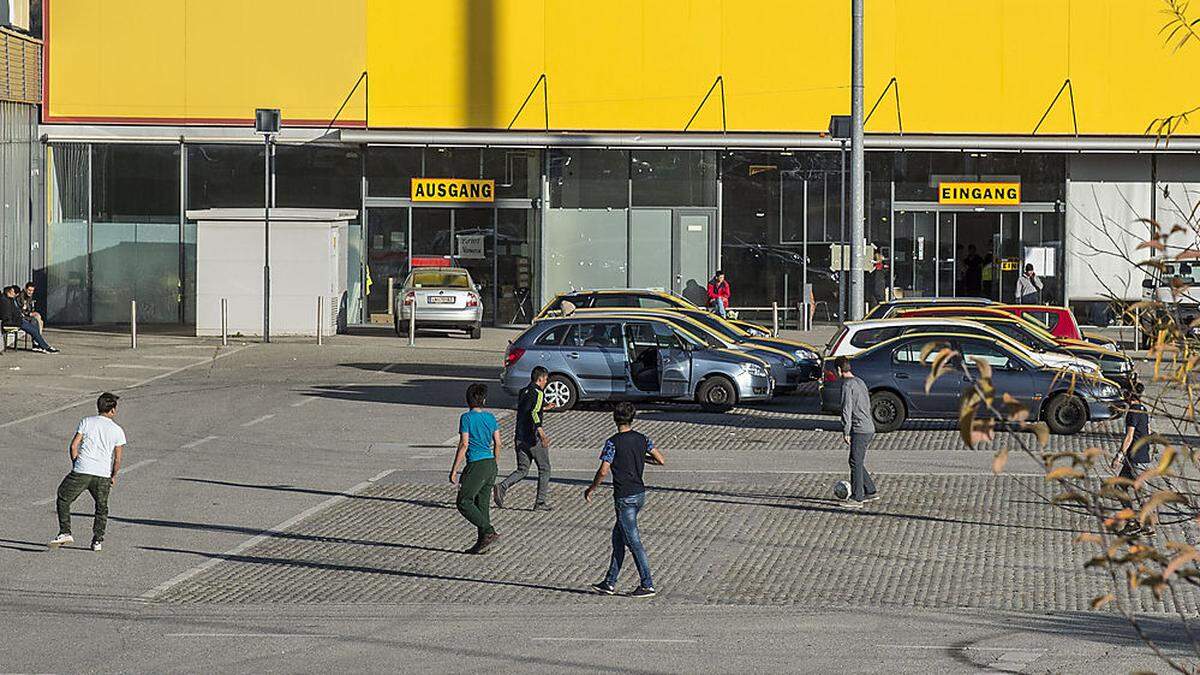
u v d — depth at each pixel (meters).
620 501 17.16
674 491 24.11
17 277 50.62
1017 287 50.25
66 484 19.53
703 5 52.31
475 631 15.40
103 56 52.44
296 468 26.33
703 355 33.44
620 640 14.98
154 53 52.56
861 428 22.83
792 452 28.12
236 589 17.55
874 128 52.16
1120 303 7.60
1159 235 7.15
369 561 19.17
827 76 52.41
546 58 52.34
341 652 14.45
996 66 52.25
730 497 23.56
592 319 33.78
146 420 31.91
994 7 52.12
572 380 33.53
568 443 29.16
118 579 17.98
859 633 15.27
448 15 52.31
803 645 14.73
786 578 18.09
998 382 29.77
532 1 52.28
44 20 52.25
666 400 33.78
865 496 23.02
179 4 52.50
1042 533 20.66
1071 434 29.73
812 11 52.31
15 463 26.38
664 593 17.34
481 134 51.94
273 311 49.72
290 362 43.06
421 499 23.55
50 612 16.23
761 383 33.50
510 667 13.84
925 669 13.73
